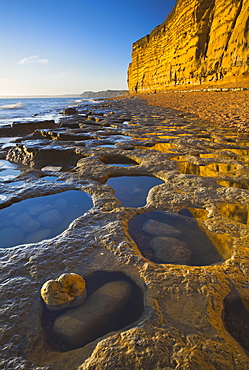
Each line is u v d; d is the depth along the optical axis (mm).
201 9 30859
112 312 1245
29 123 9891
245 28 22453
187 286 1415
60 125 10328
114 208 2490
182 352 1004
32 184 3203
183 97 23094
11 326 1155
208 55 30469
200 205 2578
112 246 1813
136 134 7273
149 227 2158
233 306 1309
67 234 1977
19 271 1540
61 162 4945
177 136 6875
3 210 2566
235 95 16406
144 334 1091
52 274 1521
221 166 3996
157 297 1326
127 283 1448
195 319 1187
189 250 1842
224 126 8359
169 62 43188
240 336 1127
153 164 4117
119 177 3734
